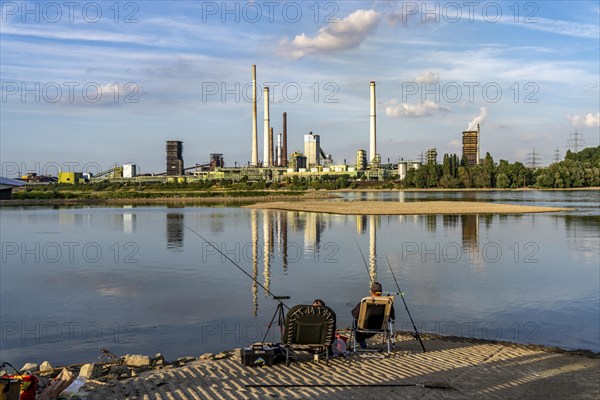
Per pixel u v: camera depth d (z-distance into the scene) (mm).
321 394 10203
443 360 12703
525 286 24859
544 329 17062
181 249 43750
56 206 154375
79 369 13016
